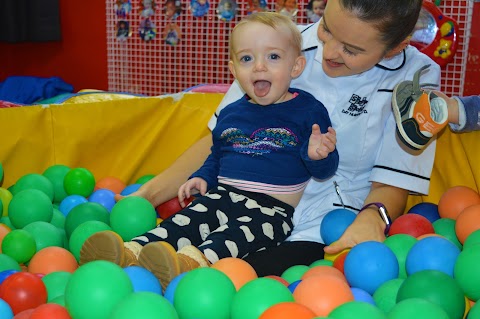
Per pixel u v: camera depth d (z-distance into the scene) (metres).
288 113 1.82
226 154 1.88
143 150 2.53
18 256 1.73
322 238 1.80
